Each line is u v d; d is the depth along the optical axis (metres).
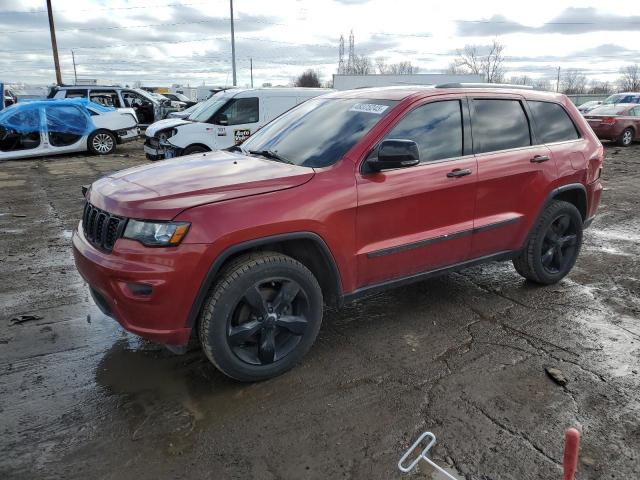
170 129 11.77
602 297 4.77
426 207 3.85
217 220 3.01
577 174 4.80
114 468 2.62
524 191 4.44
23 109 14.46
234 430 2.91
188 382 3.38
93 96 20.11
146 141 12.78
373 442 2.81
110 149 15.83
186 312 3.04
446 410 3.08
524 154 4.42
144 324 3.04
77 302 4.63
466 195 4.06
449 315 4.38
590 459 2.67
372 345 3.87
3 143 14.47
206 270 3.00
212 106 12.28
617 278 5.26
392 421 2.98
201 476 2.57
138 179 3.45
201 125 11.55
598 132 19.14
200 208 3.00
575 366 3.57
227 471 2.60
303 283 3.36
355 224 3.51
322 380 3.40
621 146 19.02
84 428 2.92
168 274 2.93
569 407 3.10
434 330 4.11
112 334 4.03
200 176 3.36
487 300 4.69
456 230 4.05
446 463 2.64
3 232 7.00
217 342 3.12
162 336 3.06
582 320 4.29
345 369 3.54
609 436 2.85
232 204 3.08
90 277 3.20
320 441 2.82
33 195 9.56
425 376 3.45
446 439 2.82
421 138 3.87
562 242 4.90
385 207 3.62
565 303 4.62
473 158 4.11
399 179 3.68
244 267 3.13
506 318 4.32
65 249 6.23
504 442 2.80
